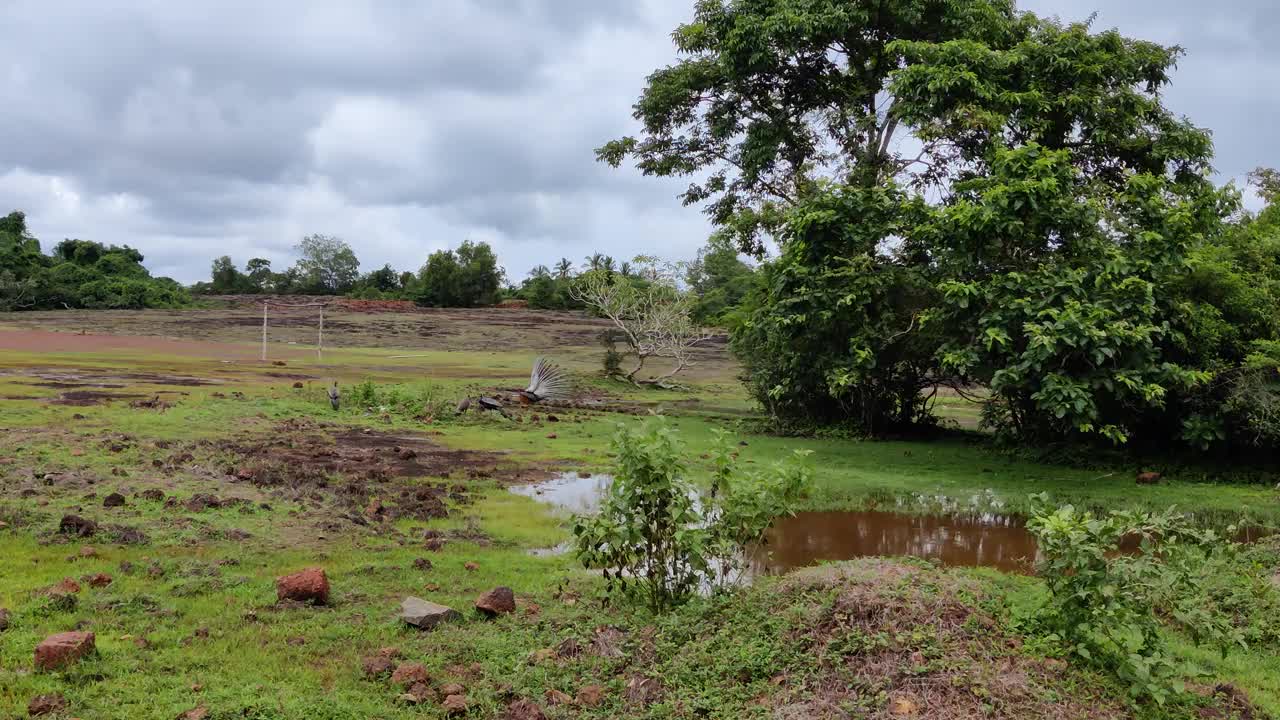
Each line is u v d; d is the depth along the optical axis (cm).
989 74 1639
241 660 527
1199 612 538
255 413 1720
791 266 1598
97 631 557
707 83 2172
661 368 4212
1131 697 484
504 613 638
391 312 6581
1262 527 1091
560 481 1275
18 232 7112
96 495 895
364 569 735
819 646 521
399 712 471
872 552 953
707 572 652
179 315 5847
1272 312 1453
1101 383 1300
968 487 1335
